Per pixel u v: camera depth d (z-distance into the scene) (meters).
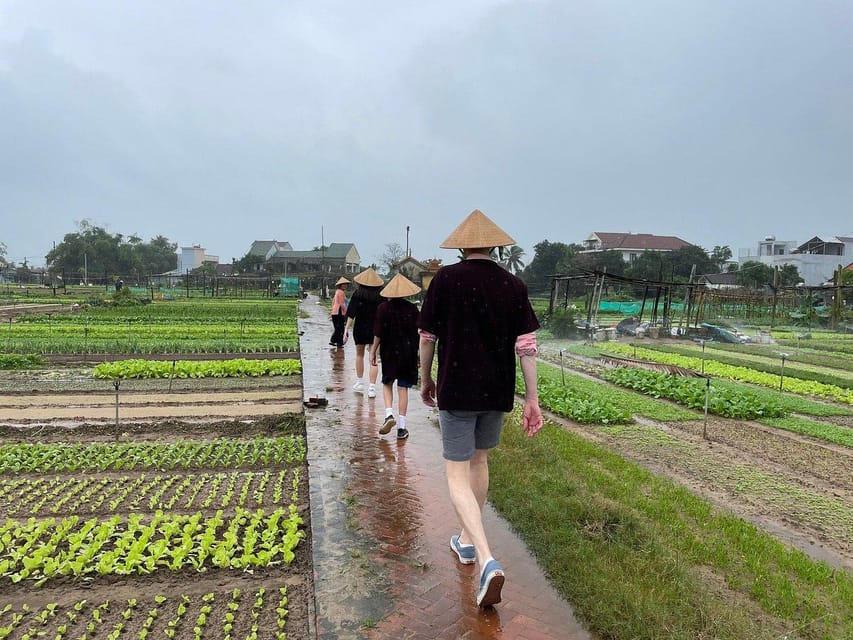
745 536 5.45
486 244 4.06
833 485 7.70
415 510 5.69
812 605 4.30
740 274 58.72
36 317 29.70
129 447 8.23
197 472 7.32
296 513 5.72
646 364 17.31
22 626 3.92
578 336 27.92
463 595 4.17
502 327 4.05
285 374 15.23
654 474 7.70
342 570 4.50
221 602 4.23
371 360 10.90
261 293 67.50
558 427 9.65
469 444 4.11
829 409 12.69
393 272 60.31
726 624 3.81
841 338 31.38
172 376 13.66
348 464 7.04
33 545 5.14
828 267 73.62
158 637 3.81
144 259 114.88
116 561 4.74
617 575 4.35
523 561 4.68
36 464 7.41
